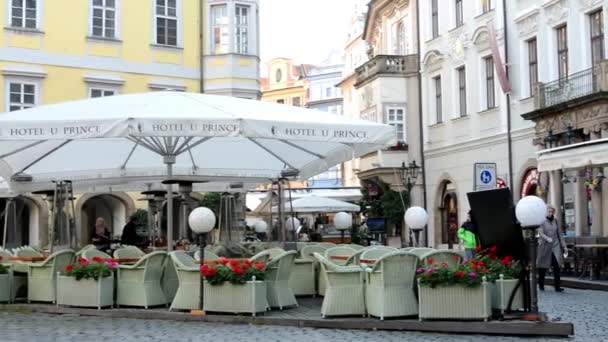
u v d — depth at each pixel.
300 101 101.69
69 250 13.99
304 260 15.30
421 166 39.69
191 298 12.54
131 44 33.38
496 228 11.51
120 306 13.33
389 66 40.38
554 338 10.62
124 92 33.16
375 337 10.55
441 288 11.03
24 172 18.52
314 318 11.77
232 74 34.50
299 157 18.67
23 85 31.03
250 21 35.19
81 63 32.22
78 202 32.41
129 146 18.31
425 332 10.98
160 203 23.00
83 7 32.41
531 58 30.36
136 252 15.62
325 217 53.19
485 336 10.70
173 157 15.16
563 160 21.22
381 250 13.63
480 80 34.00
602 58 26.03
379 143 14.02
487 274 11.04
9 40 30.80
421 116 39.84
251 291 12.12
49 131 12.73
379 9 46.59
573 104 25.42
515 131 30.98
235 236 22.59
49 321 12.26
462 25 35.59
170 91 14.67
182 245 17.00
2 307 13.68
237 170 19.34
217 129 12.61
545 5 28.88
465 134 35.41
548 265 18.12
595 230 25.05
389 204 39.22
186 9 34.59
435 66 38.34
